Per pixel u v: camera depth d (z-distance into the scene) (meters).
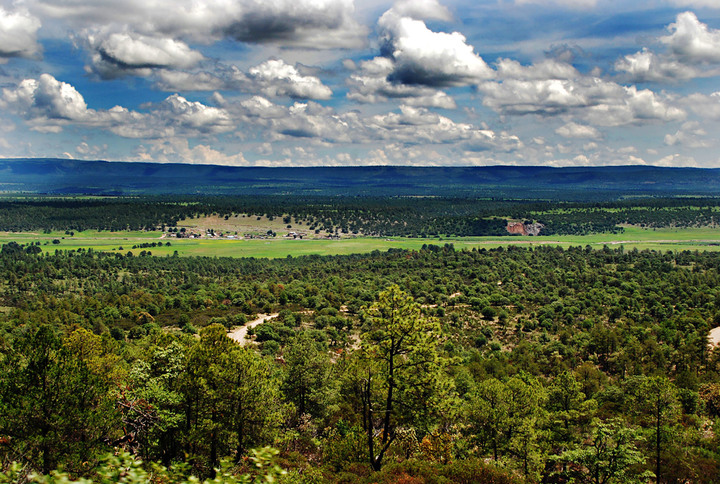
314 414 49.66
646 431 43.12
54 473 12.84
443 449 39.66
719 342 105.06
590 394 75.81
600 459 38.53
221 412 34.31
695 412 65.44
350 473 32.06
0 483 15.04
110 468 13.71
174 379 35.28
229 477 14.63
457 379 76.19
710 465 41.72
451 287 195.62
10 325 132.00
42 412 26.89
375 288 193.62
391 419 34.16
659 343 114.38
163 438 34.28
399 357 33.75
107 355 39.69
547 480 48.69
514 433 44.44
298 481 27.61
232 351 34.94
